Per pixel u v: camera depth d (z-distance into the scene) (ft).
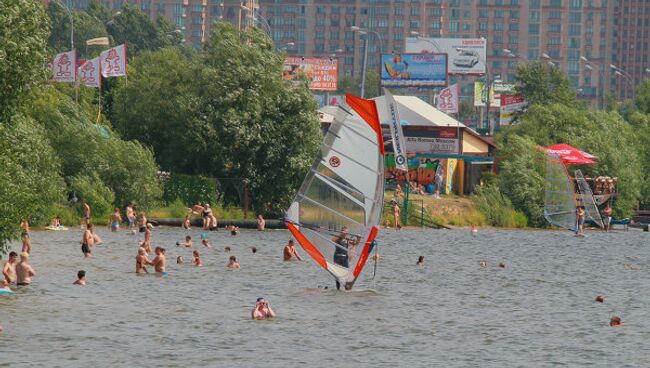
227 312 401.90
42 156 594.24
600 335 378.32
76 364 312.29
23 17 415.64
